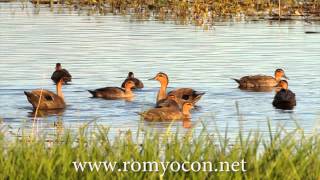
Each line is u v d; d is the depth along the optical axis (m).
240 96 26.50
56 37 36.53
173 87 27.64
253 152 13.88
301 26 40.88
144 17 43.47
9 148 14.34
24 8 46.50
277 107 24.69
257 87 27.83
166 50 33.72
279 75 28.59
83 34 37.44
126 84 26.56
